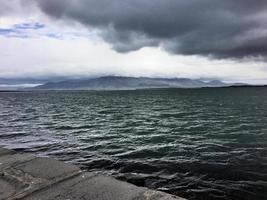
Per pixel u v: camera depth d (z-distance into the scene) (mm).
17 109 44719
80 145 13844
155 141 15062
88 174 4523
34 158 5512
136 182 7852
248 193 6980
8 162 5262
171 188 7344
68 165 5008
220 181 7906
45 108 47938
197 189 7270
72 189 3898
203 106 49250
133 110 42312
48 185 4078
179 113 35469
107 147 13305
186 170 9070
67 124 23797
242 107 44531
